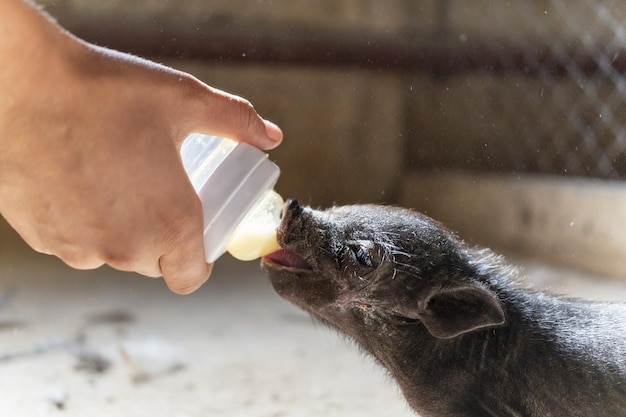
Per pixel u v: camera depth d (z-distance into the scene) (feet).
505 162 4.36
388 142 5.17
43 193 1.33
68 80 1.29
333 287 1.86
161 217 1.37
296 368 2.59
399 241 1.85
